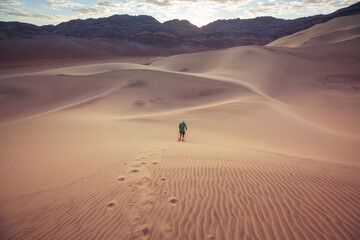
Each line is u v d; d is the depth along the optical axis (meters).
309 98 41.09
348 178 5.95
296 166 7.04
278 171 6.42
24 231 3.96
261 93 37.56
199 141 13.19
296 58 70.25
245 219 4.07
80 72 53.69
